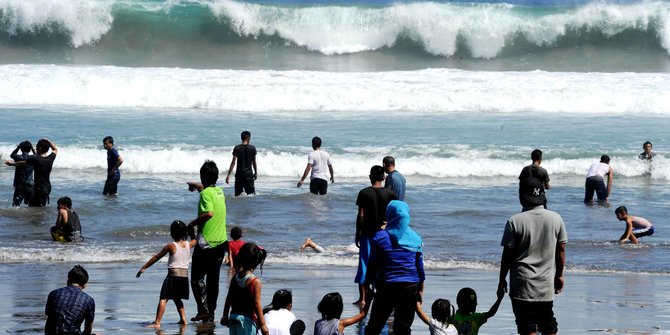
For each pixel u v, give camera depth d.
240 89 114.75
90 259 50.78
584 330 34.88
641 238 60.66
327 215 66.38
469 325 30.55
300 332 27.88
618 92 115.00
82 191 73.00
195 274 36.53
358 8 155.62
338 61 153.62
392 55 155.12
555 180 83.56
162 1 154.12
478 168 84.50
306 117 108.25
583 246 57.53
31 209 65.12
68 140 90.69
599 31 155.00
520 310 29.84
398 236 30.88
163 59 153.25
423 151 89.00
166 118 105.88
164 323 36.03
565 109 114.31
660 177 85.12
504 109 114.25
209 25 155.75
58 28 152.12
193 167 83.50
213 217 36.50
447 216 66.69
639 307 39.59
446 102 114.12
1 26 150.75
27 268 47.91
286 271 48.12
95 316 36.84
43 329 33.75
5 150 84.81
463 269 49.94
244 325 28.83
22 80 115.31
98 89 115.38
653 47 155.25
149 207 67.69
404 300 30.75
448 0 175.62
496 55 155.12
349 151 88.31
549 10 157.38
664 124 106.06
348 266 50.06
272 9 155.75
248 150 71.75
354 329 34.81
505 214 67.56
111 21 154.12
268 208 68.25
